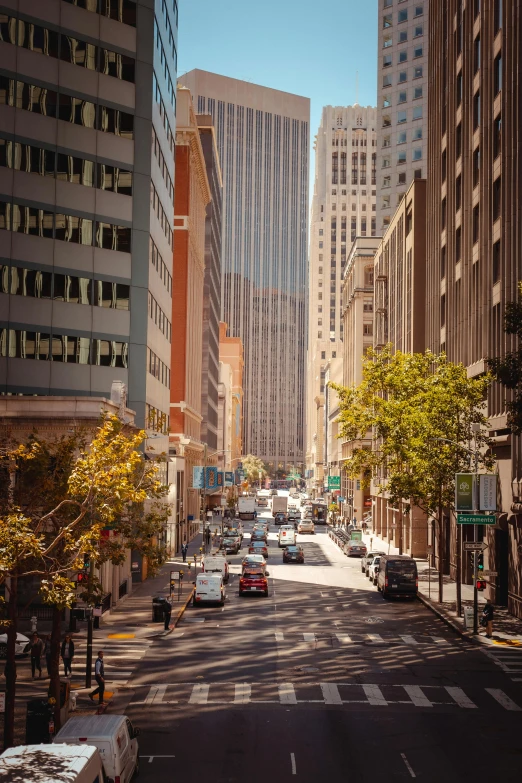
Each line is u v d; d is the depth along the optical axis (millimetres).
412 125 135000
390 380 54656
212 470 90688
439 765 20328
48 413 40719
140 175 55406
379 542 95812
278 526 123688
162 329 65000
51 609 39625
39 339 51219
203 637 37969
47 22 52469
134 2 56094
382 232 136375
